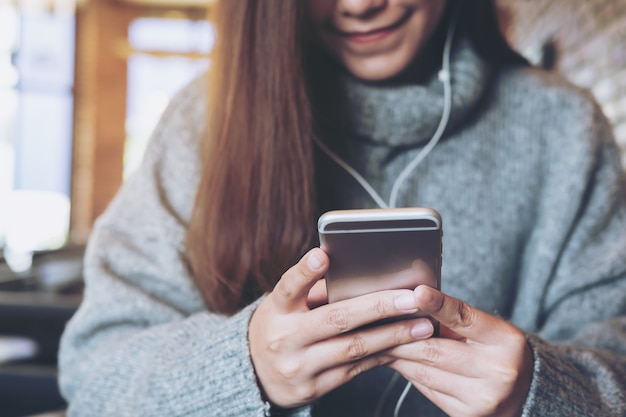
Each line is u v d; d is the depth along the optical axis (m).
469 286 0.84
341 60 0.80
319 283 0.63
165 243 0.83
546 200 0.87
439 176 0.86
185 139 0.91
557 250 0.84
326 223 0.53
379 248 0.54
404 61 0.78
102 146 7.70
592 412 0.61
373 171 0.86
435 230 0.53
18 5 7.16
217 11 0.85
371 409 0.80
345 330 0.55
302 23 0.77
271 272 0.77
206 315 0.74
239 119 0.78
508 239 0.86
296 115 0.77
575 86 0.92
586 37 2.72
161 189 0.89
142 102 7.83
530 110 0.88
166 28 7.68
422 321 0.56
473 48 0.87
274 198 0.77
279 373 0.58
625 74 2.32
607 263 0.81
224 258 0.78
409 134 0.82
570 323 0.81
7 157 7.24
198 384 0.62
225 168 0.78
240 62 0.78
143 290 0.83
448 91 0.82
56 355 1.50
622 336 0.76
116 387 0.72
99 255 0.85
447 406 0.59
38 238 7.33
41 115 7.38
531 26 3.58
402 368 0.60
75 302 1.61
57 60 7.42
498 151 0.88
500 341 0.56
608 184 0.86
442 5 0.79
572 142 0.86
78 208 7.61
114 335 0.80
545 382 0.59
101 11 7.49
